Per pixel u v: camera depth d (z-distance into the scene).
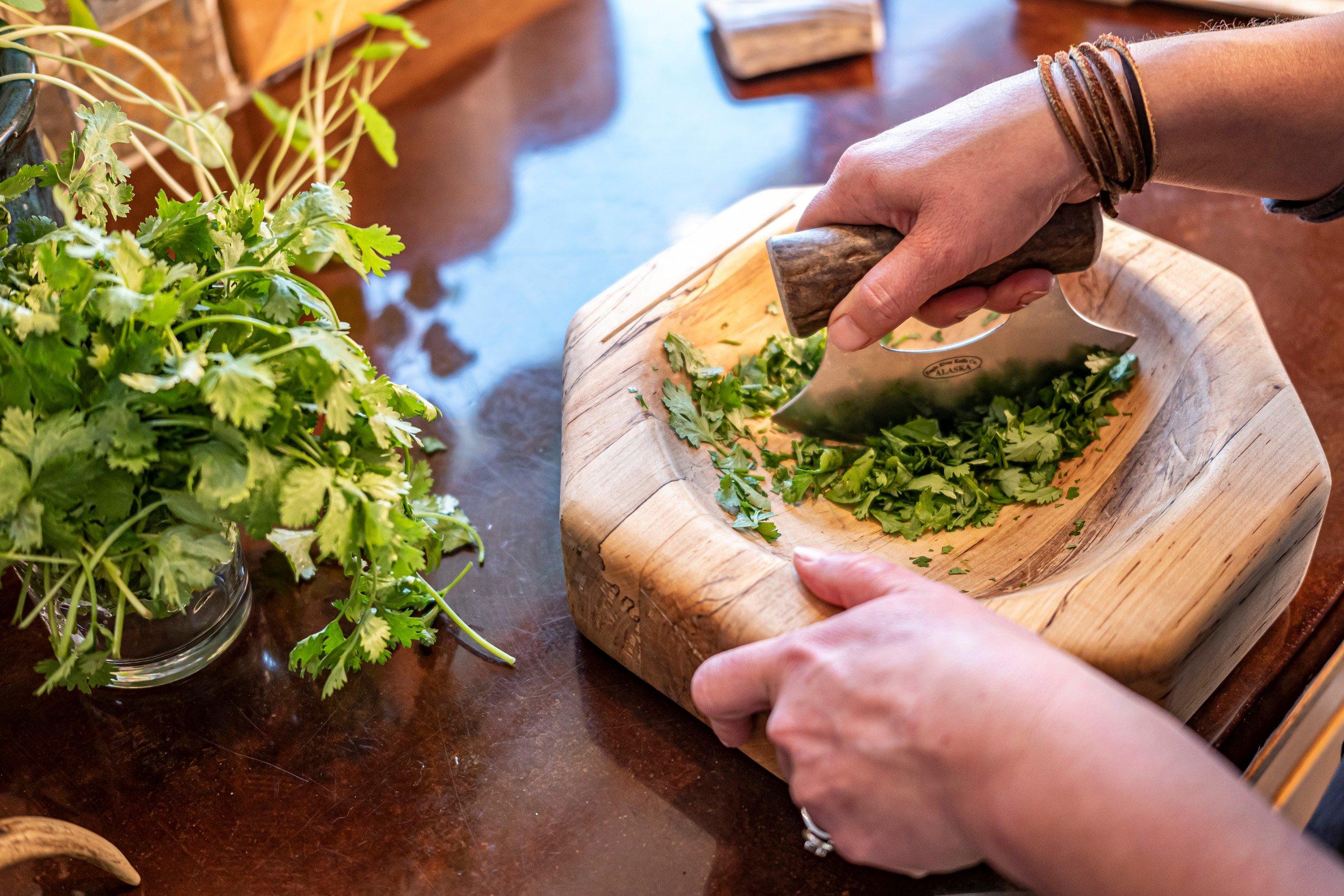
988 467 0.85
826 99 1.36
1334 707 0.80
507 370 1.02
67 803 0.68
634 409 0.80
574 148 1.28
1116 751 0.45
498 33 1.46
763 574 0.68
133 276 0.55
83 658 0.60
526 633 0.80
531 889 0.65
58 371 0.54
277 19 1.30
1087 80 0.71
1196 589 0.66
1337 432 0.92
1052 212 0.76
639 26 1.49
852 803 0.53
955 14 1.50
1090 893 0.45
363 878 0.65
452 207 1.20
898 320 0.76
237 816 0.68
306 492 0.56
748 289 0.95
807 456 0.88
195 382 0.52
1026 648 0.52
